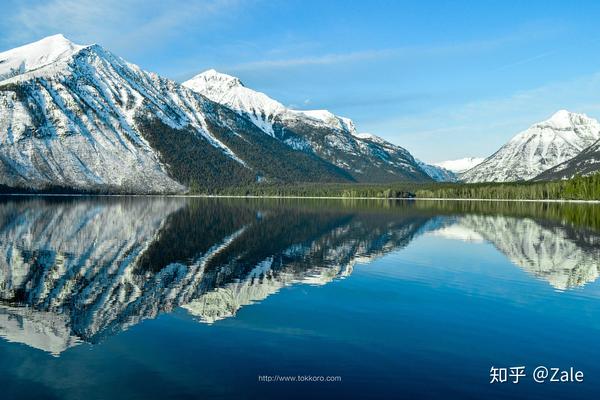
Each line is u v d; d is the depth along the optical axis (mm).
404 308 39000
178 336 31875
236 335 32125
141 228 100312
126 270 54969
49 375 25844
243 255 66312
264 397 23625
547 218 132625
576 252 69125
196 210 171500
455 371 26734
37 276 51188
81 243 75688
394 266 58188
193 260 62094
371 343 30781
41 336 32000
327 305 39781
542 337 32219
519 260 62438
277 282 49000
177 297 42625
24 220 113250
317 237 87125
